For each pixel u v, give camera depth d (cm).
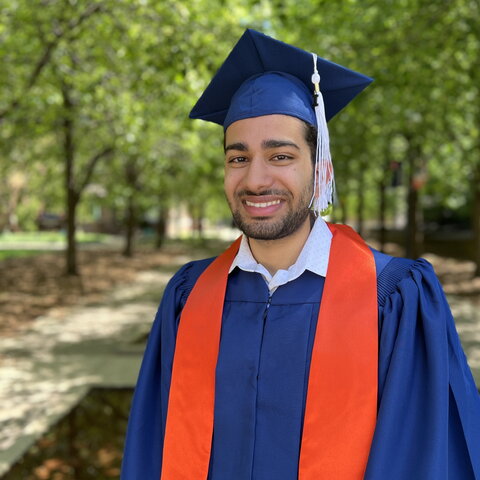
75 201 1458
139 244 2923
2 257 1988
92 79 884
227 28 701
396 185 1672
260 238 147
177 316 167
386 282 149
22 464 394
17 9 718
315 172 150
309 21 776
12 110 823
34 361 665
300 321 146
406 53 729
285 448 139
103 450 418
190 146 1105
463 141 1270
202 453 147
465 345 706
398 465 130
